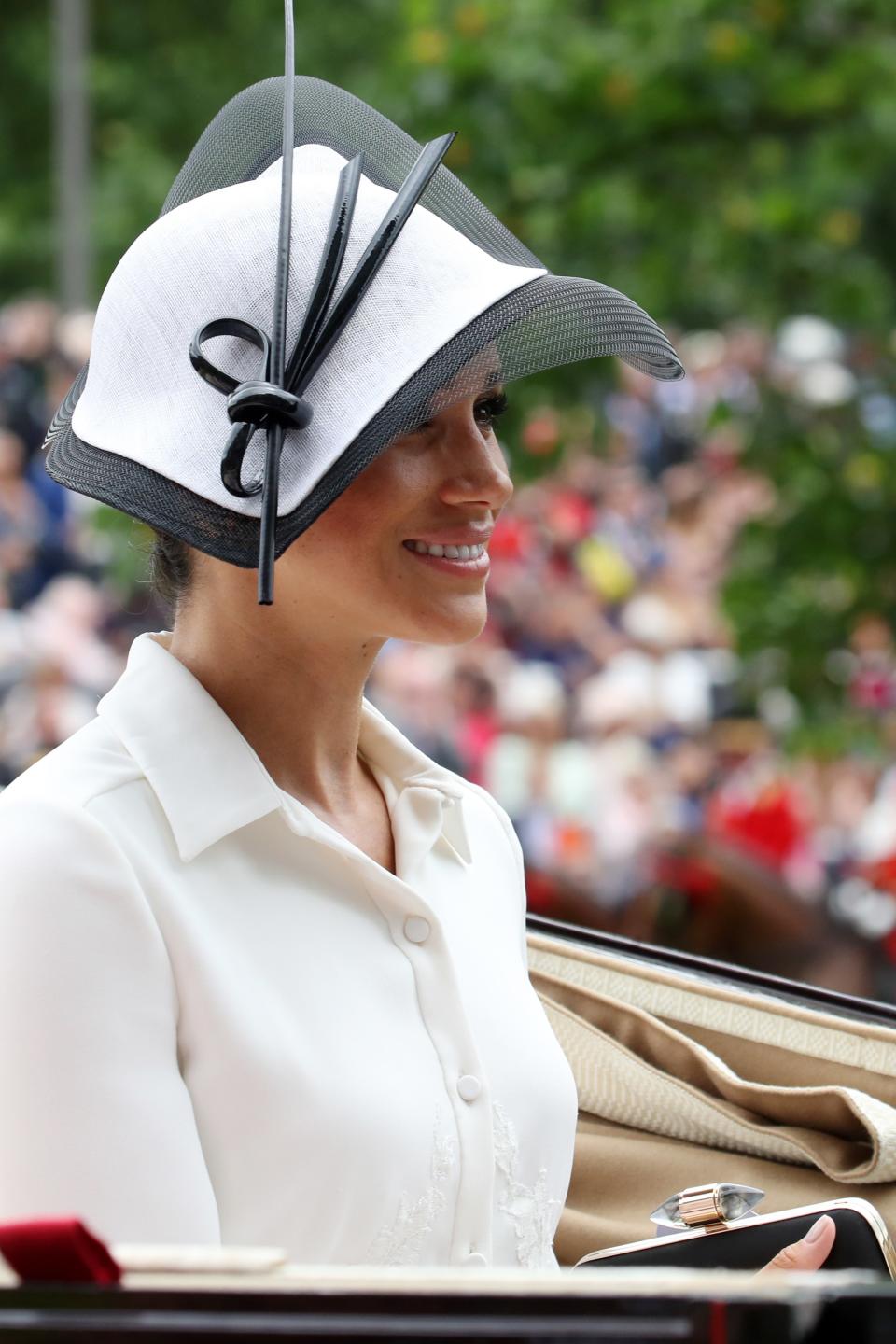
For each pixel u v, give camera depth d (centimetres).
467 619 508
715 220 2233
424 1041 499
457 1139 491
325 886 507
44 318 2680
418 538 498
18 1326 293
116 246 4956
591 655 2734
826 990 688
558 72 2223
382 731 564
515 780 2361
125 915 464
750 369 2359
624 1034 678
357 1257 474
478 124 2222
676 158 2250
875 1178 615
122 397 505
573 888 1872
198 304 500
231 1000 472
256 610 514
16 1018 453
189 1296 300
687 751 2427
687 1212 567
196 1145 461
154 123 5422
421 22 2364
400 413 477
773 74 2223
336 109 568
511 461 2142
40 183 5362
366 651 527
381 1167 475
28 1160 448
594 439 2166
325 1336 290
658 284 2250
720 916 1762
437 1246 485
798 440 2205
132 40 5594
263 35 5497
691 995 688
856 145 2233
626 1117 672
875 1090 648
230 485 464
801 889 1844
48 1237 304
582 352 526
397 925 512
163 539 528
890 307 2264
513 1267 512
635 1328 290
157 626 2417
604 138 2233
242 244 503
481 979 544
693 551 2880
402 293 494
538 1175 527
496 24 2264
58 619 2362
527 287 511
